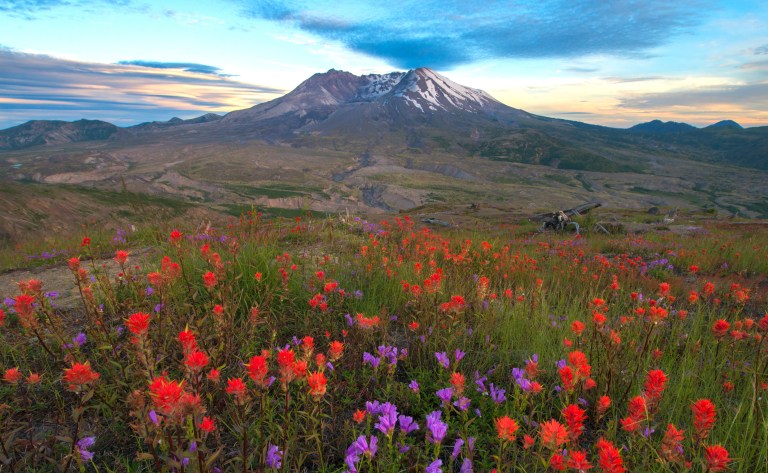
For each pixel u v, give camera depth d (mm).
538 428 2289
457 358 2811
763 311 5496
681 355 3682
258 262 4551
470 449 1966
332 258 5934
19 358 3207
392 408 2062
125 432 2367
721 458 1541
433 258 6035
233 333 3365
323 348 3459
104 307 3969
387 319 3990
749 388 2561
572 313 4293
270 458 1853
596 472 1955
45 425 2504
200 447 1460
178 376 2760
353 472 1826
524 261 6816
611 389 2744
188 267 4539
